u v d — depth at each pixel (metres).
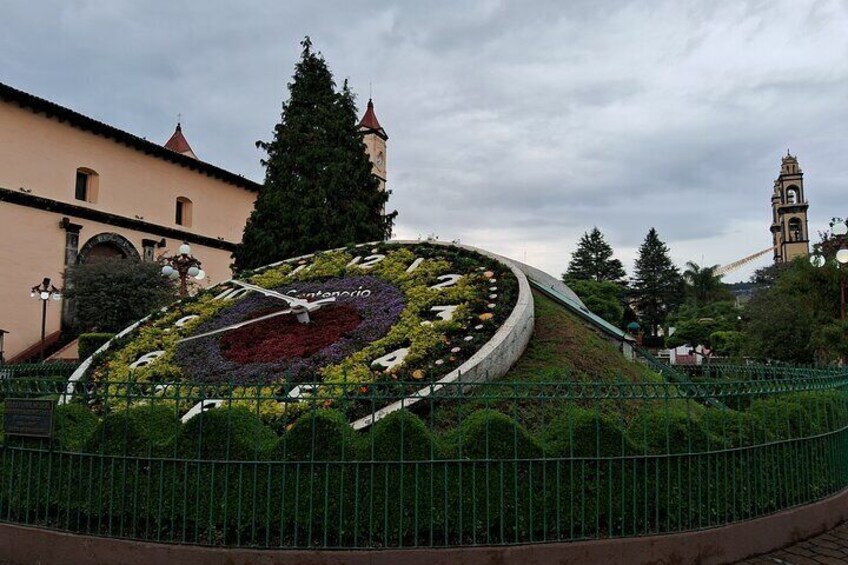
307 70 30.06
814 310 28.81
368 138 50.06
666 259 74.56
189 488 5.71
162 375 10.65
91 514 5.89
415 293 11.37
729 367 12.34
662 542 5.82
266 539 5.50
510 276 11.30
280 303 12.93
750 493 6.57
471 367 8.19
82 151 33.91
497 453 5.75
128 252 36.03
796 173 95.19
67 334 31.28
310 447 5.66
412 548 5.45
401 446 5.63
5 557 6.02
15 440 6.36
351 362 9.26
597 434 5.89
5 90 29.47
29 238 30.86
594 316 13.44
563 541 5.65
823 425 7.88
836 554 6.46
